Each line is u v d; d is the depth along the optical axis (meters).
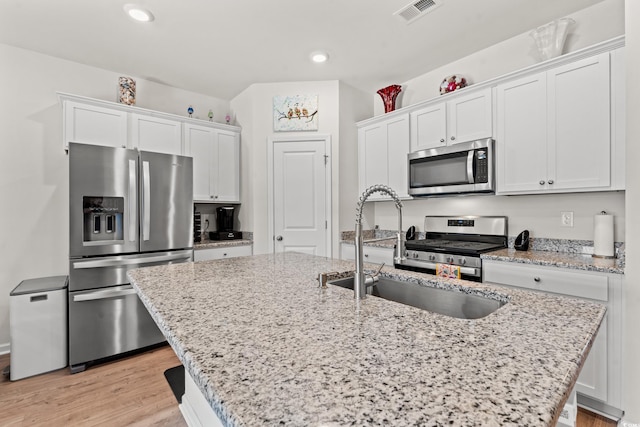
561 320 0.81
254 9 2.17
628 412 1.55
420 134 2.90
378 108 3.73
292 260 1.82
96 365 2.33
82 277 2.29
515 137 2.25
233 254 3.25
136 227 2.52
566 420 1.00
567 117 1.99
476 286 1.17
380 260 2.97
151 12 2.19
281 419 0.43
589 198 2.14
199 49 2.70
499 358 0.60
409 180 2.92
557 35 2.13
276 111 3.42
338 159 3.36
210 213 3.72
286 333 0.74
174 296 1.06
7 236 2.56
